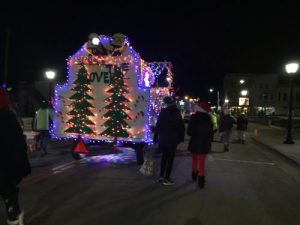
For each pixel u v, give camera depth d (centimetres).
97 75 1238
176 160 1380
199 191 866
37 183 897
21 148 548
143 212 682
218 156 1558
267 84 10294
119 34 1220
